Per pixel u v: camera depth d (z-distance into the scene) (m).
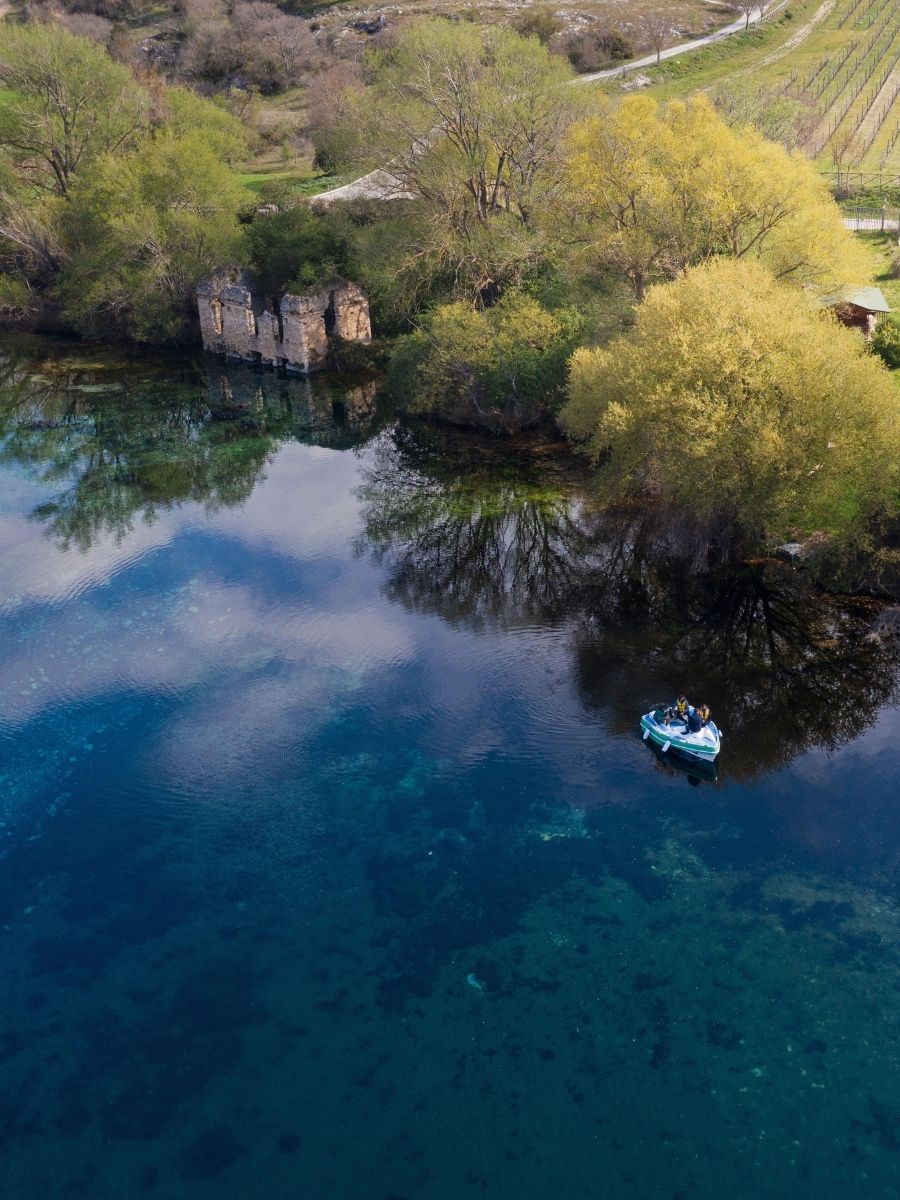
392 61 85.69
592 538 54.38
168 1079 26.92
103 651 44.84
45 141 96.81
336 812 35.66
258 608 48.41
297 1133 25.48
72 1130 25.72
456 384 68.38
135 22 164.62
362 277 82.88
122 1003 29.11
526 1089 26.31
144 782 37.25
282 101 140.50
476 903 31.94
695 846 33.62
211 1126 25.72
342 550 54.50
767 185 59.66
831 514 46.69
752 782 36.44
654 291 51.19
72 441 70.44
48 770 37.94
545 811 35.31
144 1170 24.73
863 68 137.38
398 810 35.66
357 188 99.44
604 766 37.28
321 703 41.22
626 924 30.94
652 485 55.16
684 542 50.56
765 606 46.94
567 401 58.44
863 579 46.84
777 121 105.31
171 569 52.28
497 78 74.25
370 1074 26.88
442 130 76.44
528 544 54.44
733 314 45.47
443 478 61.97
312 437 70.75
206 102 106.94
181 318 88.62
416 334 69.56
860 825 34.25
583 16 153.38
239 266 85.88
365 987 29.38
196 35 147.75
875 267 81.12
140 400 78.12
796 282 62.31
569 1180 24.23
